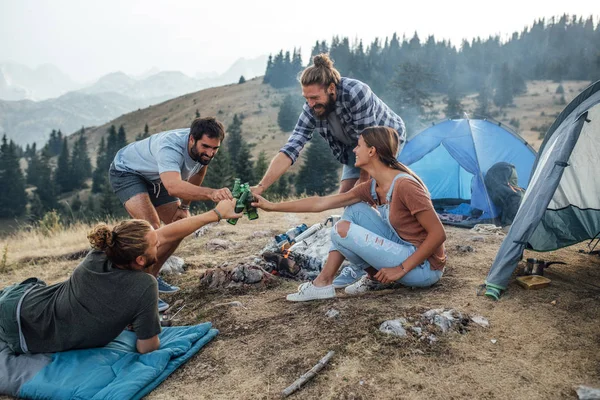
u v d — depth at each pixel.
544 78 173.00
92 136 182.38
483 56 187.00
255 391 2.67
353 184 4.98
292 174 80.06
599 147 4.43
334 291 3.74
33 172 115.81
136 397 2.67
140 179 4.13
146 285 2.93
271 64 183.88
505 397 2.44
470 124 7.78
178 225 3.38
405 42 185.00
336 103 4.07
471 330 3.08
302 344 3.08
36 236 8.84
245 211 3.87
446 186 8.42
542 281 3.73
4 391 2.75
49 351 3.03
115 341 3.18
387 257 3.44
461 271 4.27
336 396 2.55
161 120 174.38
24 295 3.05
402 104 88.50
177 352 3.06
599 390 2.38
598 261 4.50
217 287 4.29
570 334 2.98
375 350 2.91
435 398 2.46
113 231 2.88
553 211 4.59
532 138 93.62
